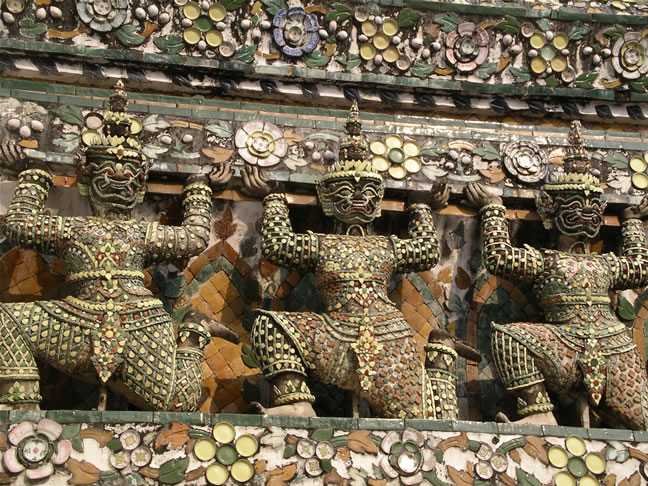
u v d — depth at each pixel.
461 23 11.23
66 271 9.46
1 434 8.48
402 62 11.10
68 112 10.06
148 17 10.62
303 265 9.81
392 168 10.50
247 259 10.22
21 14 10.38
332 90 10.96
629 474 9.29
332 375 9.40
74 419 8.61
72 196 9.98
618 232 10.84
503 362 9.78
